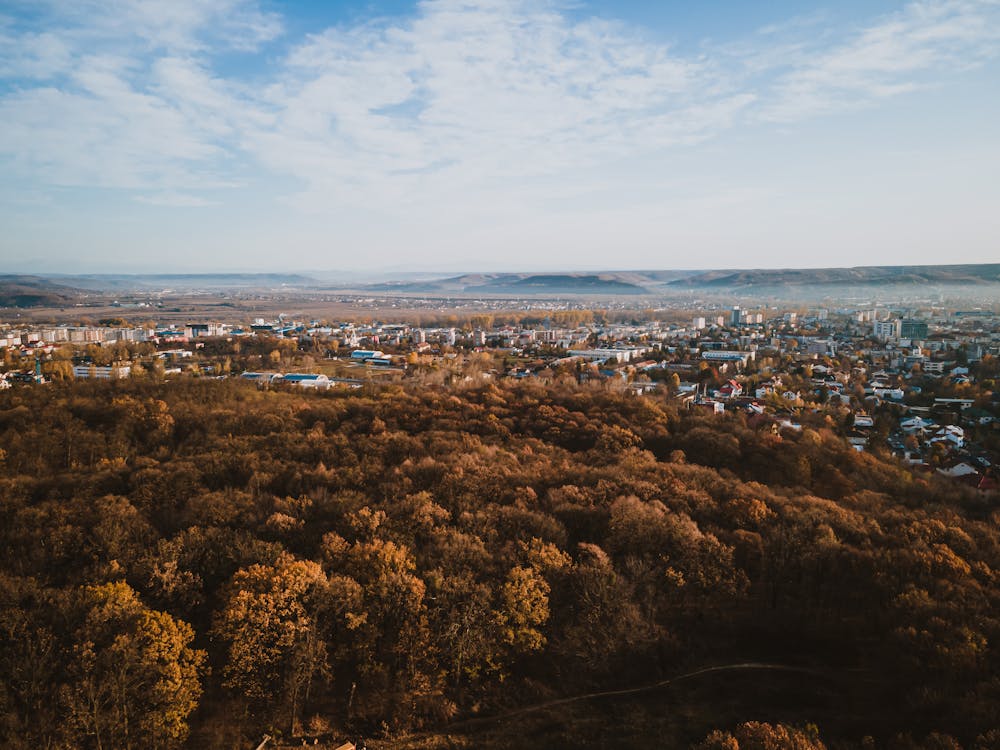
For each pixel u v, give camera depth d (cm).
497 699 7431
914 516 10994
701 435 15588
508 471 11962
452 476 11312
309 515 9862
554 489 10962
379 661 7600
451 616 7494
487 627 7575
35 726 5847
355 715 7056
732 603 8838
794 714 6994
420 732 6919
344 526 9325
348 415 16875
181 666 6569
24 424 14038
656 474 12156
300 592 7300
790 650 8069
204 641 7481
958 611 7669
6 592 7062
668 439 15850
